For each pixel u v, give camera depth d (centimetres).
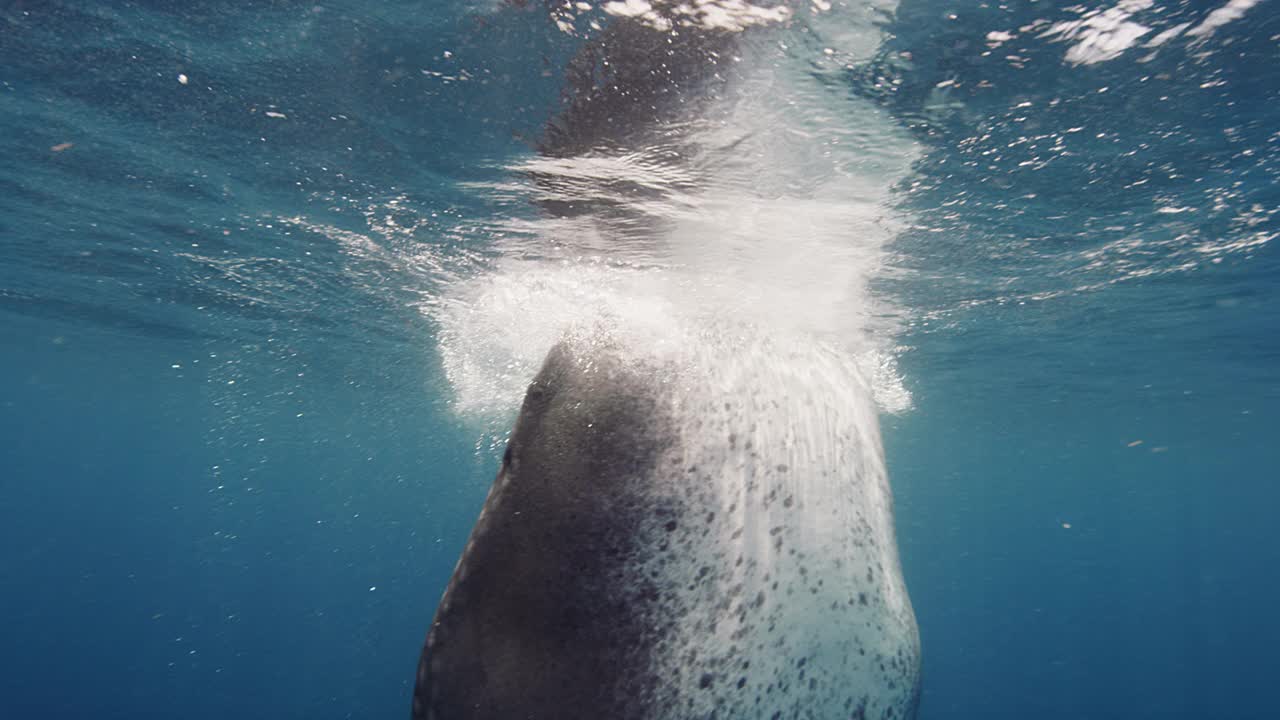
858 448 265
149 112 580
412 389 2061
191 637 3631
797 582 199
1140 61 384
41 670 2825
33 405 4019
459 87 445
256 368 2025
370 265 931
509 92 438
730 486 200
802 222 616
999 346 1361
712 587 182
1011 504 7988
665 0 334
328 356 1728
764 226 621
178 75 508
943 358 1462
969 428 2908
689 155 488
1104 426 2795
